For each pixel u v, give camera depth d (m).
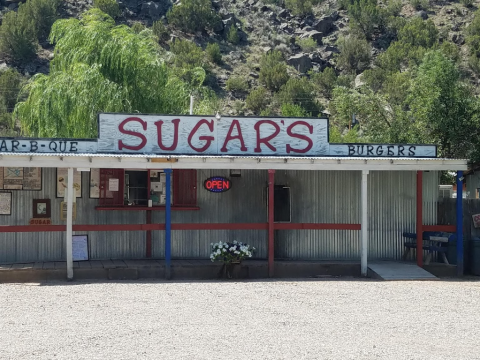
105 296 12.25
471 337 9.34
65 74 23.17
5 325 9.72
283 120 16.38
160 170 16.72
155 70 24.89
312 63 68.75
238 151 16.12
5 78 53.19
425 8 80.88
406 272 15.67
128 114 15.69
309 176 17.23
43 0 65.19
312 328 9.70
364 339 9.09
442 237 16.61
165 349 8.37
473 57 64.38
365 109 26.66
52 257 16.02
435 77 23.64
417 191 16.48
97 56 24.25
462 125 23.30
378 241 17.33
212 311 10.87
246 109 57.38
